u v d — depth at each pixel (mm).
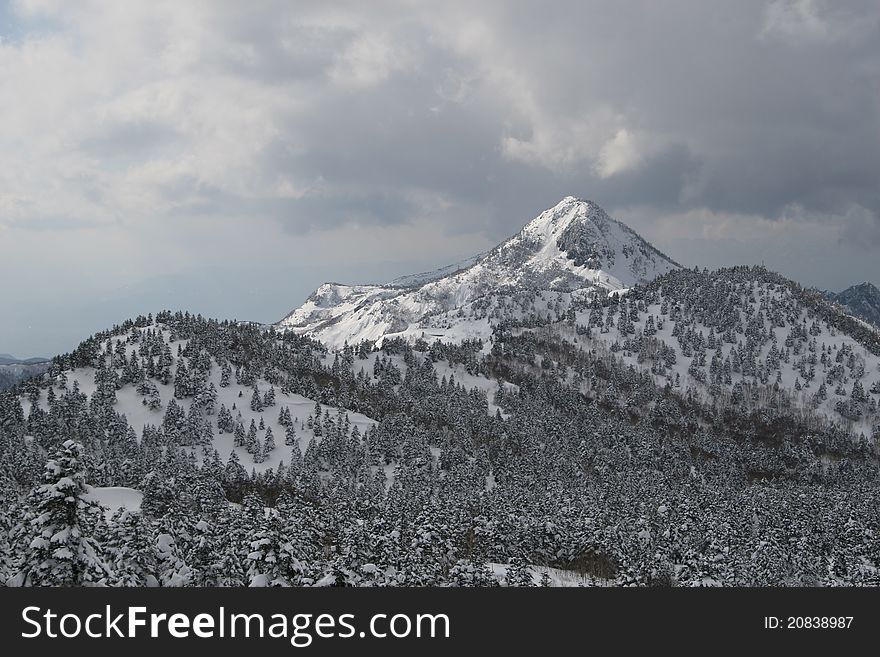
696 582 85938
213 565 62219
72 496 39812
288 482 191500
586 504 147625
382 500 139750
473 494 159375
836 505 181500
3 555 56031
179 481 131875
